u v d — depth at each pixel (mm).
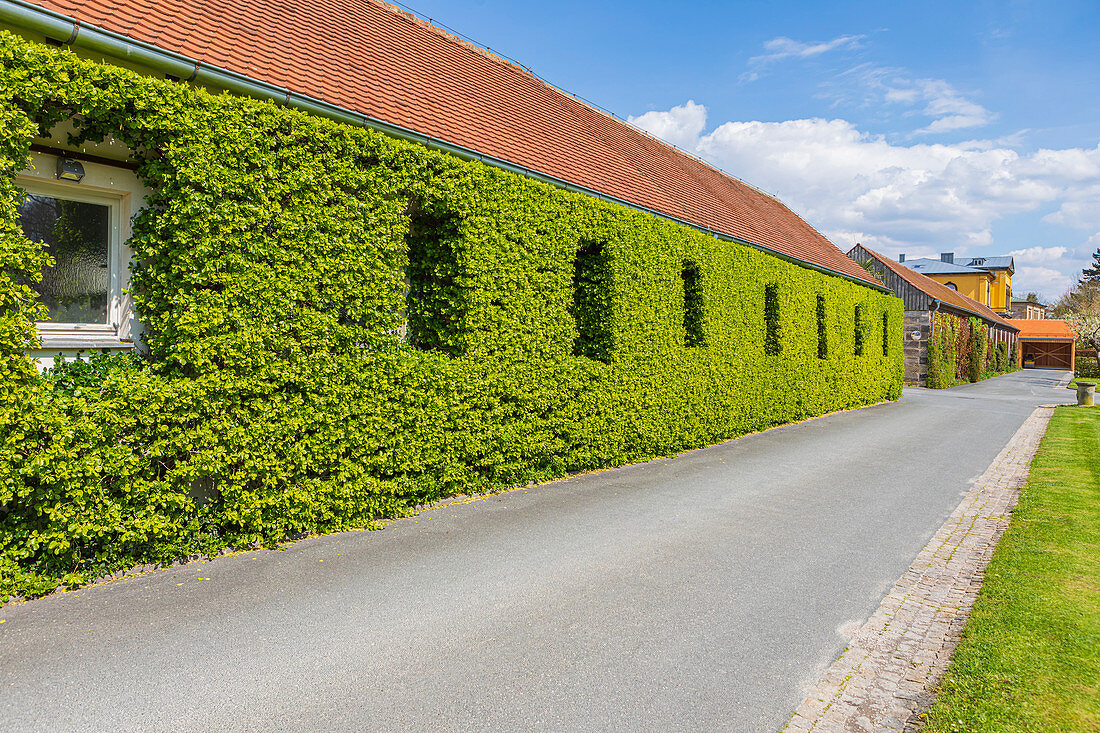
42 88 4953
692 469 10719
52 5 5918
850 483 10008
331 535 6688
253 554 6078
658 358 11406
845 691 4039
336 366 6617
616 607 5227
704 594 5551
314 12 10211
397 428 7246
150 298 5809
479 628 4781
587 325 10641
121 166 6625
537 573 5891
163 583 5344
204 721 3562
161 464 5629
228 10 8398
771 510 8328
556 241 9375
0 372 4746
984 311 51812
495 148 9586
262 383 6074
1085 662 4203
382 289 7074
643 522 7594
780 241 18391
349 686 3951
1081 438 14438
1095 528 7312
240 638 4492
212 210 5793
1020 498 8859
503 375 8570
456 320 8297
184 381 5621
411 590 5410
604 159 13438
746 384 14359
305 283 6395
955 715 3629
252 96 7000
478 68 13258
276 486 6363
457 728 3568
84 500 5125
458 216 8094
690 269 12773
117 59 6195
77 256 6539
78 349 6273
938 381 32344
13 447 4781
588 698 3906
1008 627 4730
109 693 3789
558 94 16094
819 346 18750
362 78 8977
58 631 4488
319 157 6543
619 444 10617
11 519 4984
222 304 5844
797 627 4957
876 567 6324
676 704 3863
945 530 7602
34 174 6098
